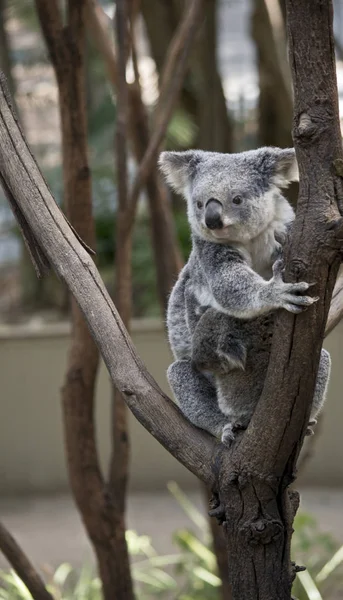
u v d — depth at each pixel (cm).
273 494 383
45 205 402
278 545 389
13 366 1070
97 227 1321
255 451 375
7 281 1482
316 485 1081
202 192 433
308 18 334
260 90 1263
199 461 394
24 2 1281
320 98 338
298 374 352
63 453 1081
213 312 420
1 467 1083
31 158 405
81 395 615
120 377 393
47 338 1064
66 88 577
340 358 1059
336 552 837
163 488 1082
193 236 450
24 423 1078
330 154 339
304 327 344
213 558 798
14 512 1033
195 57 1180
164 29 1164
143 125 723
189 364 455
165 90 706
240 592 395
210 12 1131
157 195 696
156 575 823
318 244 335
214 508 399
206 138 1189
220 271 411
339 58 1183
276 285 346
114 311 402
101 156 1332
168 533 943
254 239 434
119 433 627
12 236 1406
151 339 1048
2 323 1289
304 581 741
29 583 573
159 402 395
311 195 339
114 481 632
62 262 399
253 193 428
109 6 1291
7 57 1317
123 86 640
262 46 1022
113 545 631
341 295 451
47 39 568
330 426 1071
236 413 427
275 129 1273
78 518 1008
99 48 714
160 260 709
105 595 643
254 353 413
